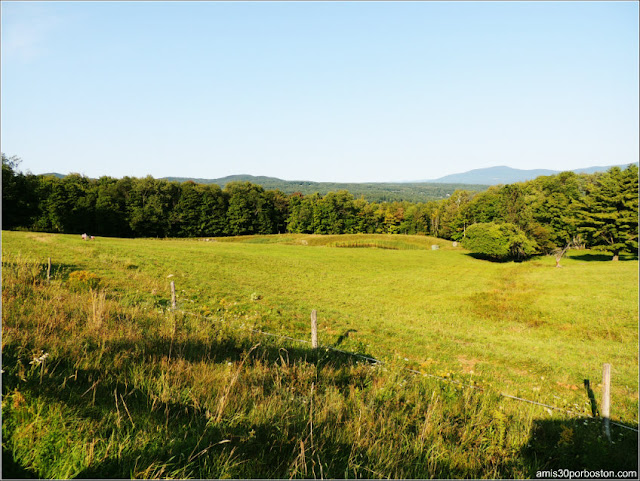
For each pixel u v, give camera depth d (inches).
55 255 1182.3
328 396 274.4
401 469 184.2
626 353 670.5
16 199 2952.8
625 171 2461.9
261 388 255.1
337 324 749.3
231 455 169.6
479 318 1006.4
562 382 495.2
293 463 169.3
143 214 3673.7
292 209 4975.4
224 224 4261.8
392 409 283.3
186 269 1318.9
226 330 470.6
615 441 301.0
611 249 2463.1
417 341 671.8
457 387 375.2
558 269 1929.1
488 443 252.7
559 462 246.8
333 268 1959.9
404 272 1994.3
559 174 3868.1
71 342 268.8
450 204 4840.1
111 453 156.0
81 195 3412.9
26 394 180.9
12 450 146.5
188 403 218.8
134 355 270.7
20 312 336.5
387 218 5280.5
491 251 2733.8
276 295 1077.8
